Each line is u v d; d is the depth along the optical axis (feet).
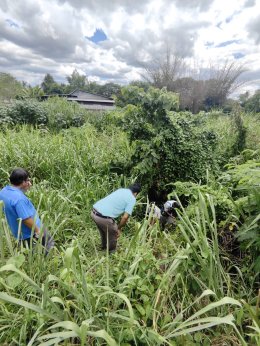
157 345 5.45
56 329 5.51
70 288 5.38
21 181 9.09
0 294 4.50
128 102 15.39
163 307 6.28
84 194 13.82
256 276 7.29
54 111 38.55
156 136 14.47
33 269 6.89
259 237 6.77
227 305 6.58
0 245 6.69
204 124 18.30
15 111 33.47
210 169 15.65
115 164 16.84
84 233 11.35
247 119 24.27
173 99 14.48
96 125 31.48
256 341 5.02
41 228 7.19
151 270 7.04
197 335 5.92
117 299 6.07
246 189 7.78
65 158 17.28
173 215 11.57
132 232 12.41
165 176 15.38
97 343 5.31
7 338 5.57
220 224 8.26
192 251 7.00
